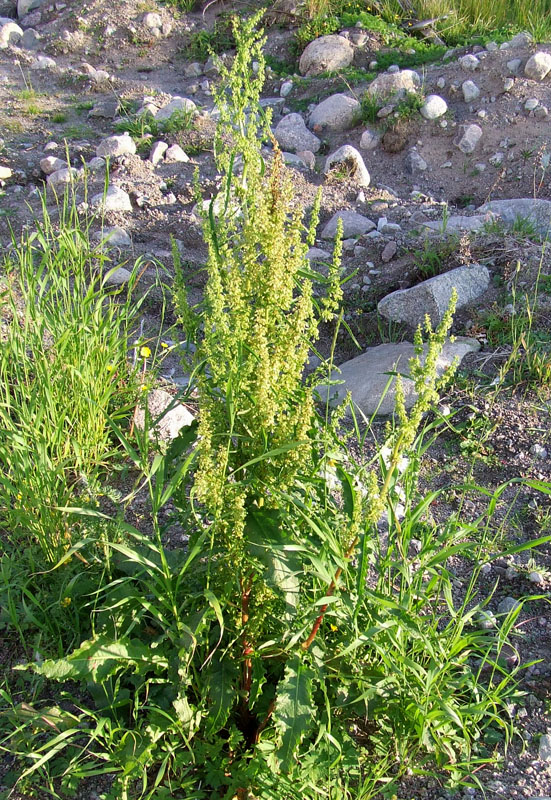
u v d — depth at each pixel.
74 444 3.68
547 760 2.87
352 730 2.90
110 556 3.20
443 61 9.48
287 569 2.47
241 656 2.74
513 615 2.90
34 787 2.68
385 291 5.97
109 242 6.52
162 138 8.45
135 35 11.04
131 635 2.94
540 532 3.86
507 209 7.05
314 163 8.28
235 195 3.07
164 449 3.39
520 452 4.33
